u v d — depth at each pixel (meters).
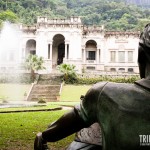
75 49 66.38
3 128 12.31
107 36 71.19
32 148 8.73
